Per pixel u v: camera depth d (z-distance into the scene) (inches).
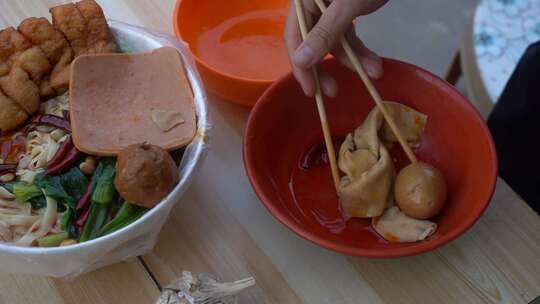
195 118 19.7
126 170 17.3
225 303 17.6
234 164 21.6
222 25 25.5
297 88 21.2
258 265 19.5
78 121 19.1
